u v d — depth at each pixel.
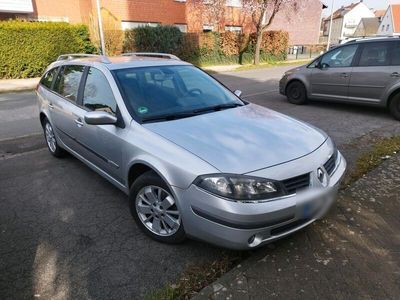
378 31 69.81
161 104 3.59
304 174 2.73
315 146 3.04
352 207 3.61
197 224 2.69
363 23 73.25
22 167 4.98
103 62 4.05
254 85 13.38
